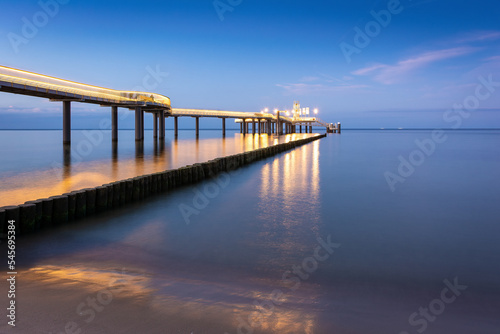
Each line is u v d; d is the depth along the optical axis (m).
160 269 8.16
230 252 9.62
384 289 7.28
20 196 16.38
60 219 11.71
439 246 10.41
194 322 5.14
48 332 4.60
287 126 158.25
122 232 11.19
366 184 22.77
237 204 16.22
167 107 72.19
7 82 34.47
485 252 9.91
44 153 42.69
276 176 26.42
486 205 16.48
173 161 35.06
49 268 7.82
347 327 5.34
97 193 13.43
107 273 7.57
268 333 4.95
